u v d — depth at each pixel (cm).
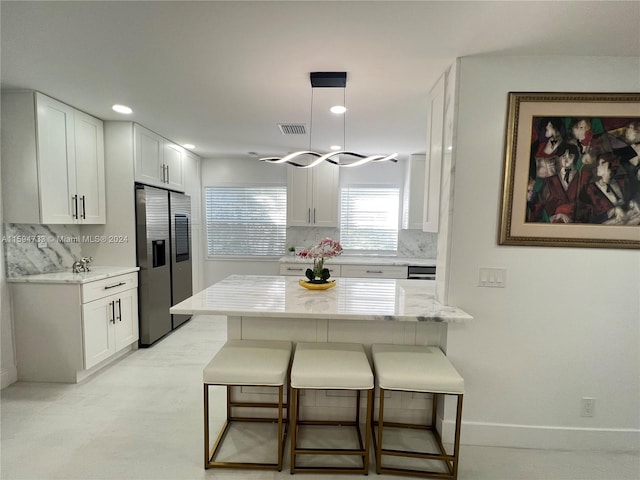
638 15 138
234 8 136
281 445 170
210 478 163
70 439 189
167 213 359
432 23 145
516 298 187
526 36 156
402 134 326
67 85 219
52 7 136
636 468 177
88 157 284
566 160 178
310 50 169
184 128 320
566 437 191
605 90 175
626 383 188
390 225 464
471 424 194
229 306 181
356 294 217
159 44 165
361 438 189
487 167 181
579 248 182
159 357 304
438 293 200
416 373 162
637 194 176
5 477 161
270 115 274
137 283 318
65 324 251
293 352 205
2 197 240
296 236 478
